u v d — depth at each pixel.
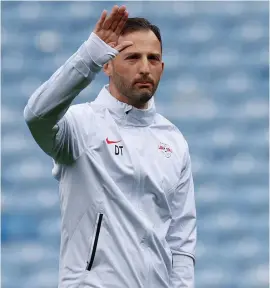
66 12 63.75
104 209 12.80
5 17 63.09
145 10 64.44
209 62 61.84
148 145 13.40
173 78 61.12
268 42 62.78
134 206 13.00
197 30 63.31
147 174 13.06
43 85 12.23
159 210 13.27
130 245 12.77
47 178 54.94
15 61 61.59
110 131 13.18
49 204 54.00
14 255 52.09
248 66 61.47
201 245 52.91
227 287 50.88
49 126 12.25
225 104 59.53
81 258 12.80
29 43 62.38
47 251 52.19
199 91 60.09
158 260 13.04
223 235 53.25
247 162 56.28
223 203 54.62
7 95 59.59
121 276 12.65
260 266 52.00
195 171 56.00
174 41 62.91
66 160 12.95
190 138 57.75
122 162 13.04
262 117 58.50
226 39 62.91
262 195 55.00
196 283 51.34
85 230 12.84
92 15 63.81
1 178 55.03
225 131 58.19
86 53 12.20
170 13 64.19
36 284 50.69
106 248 12.70
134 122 13.42
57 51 62.25
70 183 13.00
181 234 13.83
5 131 57.31
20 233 53.12
